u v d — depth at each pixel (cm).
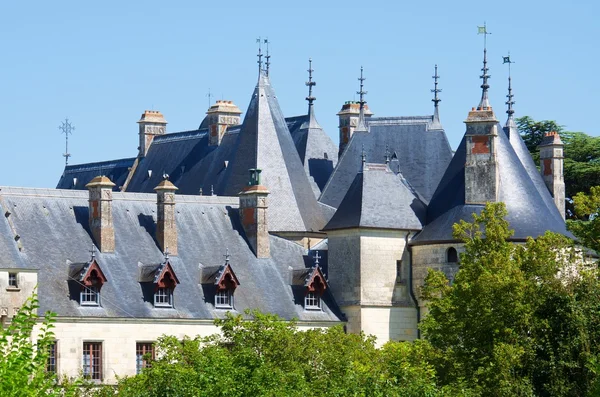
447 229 16088
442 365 12731
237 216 16425
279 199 17200
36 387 8938
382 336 16138
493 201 16112
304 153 19762
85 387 13100
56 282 14662
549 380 12631
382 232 16225
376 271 16188
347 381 11912
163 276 15162
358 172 16625
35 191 15212
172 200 15712
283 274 16225
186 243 15838
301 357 12862
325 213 17675
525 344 12744
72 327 14512
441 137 18175
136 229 15625
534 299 13000
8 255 14350
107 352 14700
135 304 15000
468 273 13250
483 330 12862
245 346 12588
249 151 17550
